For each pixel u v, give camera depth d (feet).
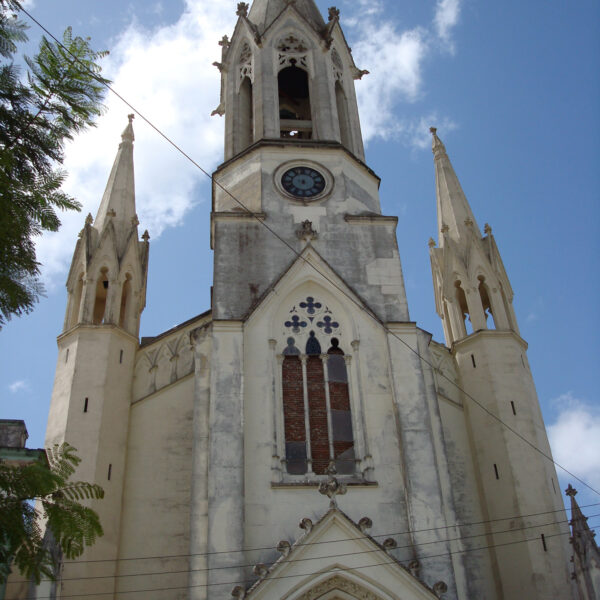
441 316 135.64
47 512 42.06
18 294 45.68
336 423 106.83
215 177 139.33
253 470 99.19
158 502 105.91
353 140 148.46
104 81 51.34
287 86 167.53
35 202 47.34
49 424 109.50
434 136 153.99
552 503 108.78
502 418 115.44
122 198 134.82
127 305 123.75
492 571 106.52
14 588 77.97
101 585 96.84
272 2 165.58
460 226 137.18
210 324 111.14
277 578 87.61
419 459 100.99
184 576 99.96
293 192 130.52
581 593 90.58
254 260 119.44
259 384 106.83
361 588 88.53
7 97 48.21
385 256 122.93
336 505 93.97
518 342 125.18
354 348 112.06
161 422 112.57
